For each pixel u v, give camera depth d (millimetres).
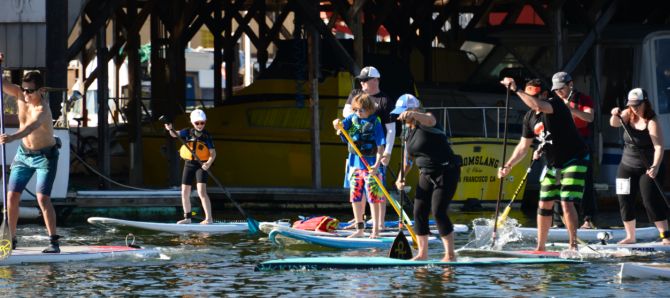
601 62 54031
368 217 45281
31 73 27906
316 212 47281
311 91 48625
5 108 38812
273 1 73312
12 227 29328
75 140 65375
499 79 58688
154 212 43125
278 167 52062
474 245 33062
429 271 26969
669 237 31781
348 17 48500
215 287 24828
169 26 60469
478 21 67688
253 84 52562
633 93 31328
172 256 30359
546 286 24859
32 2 41781
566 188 29641
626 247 31422
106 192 42188
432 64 62812
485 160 48531
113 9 43969
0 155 38531
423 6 64750
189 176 38000
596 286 24875
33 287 24688
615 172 52812
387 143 32000
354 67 48438
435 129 26688
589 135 45375
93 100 90812
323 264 27484
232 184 52781
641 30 53938
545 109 28781
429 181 27219
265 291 24250
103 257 29484
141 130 52750
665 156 52062
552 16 52500
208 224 37719
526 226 40594
